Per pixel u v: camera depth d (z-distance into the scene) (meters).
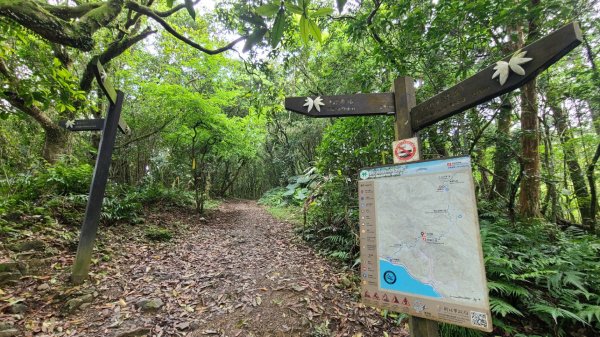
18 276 3.01
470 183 1.41
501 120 4.11
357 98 1.87
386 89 4.03
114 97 3.55
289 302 3.07
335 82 6.89
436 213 1.48
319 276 3.86
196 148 10.19
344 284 3.63
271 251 5.07
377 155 4.49
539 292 2.75
